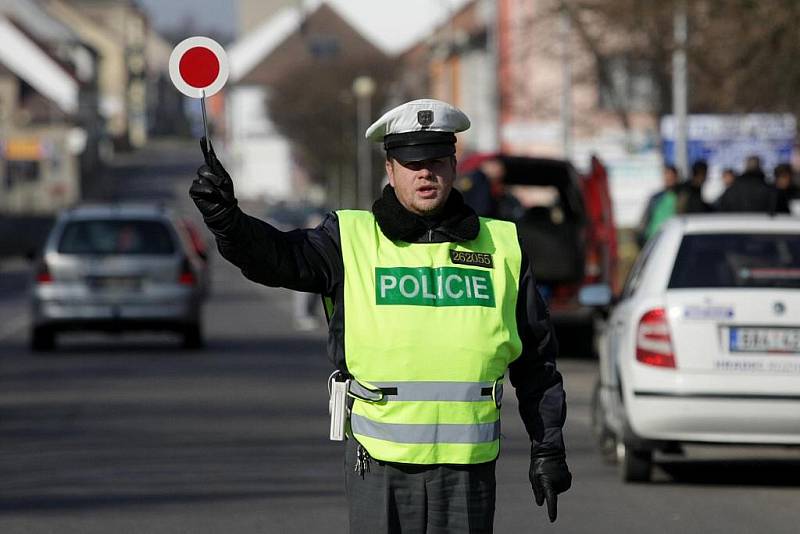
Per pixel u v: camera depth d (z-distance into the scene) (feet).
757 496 88.99
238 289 371.76
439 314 44.45
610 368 96.48
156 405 130.82
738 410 86.74
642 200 277.23
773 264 89.51
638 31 231.09
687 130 224.12
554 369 46.09
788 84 176.96
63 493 87.86
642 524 79.77
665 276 90.27
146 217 183.62
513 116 371.76
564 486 45.70
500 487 91.30
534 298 45.80
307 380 151.94
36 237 614.75
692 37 209.36
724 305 87.45
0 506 83.82
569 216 181.16
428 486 44.60
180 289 181.47
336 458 101.40
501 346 44.83
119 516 80.89
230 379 152.46
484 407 44.65
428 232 45.09
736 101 184.44
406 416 44.19
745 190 156.87
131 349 190.70
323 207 600.80
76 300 179.42
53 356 179.83
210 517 80.59
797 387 86.53
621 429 90.79
